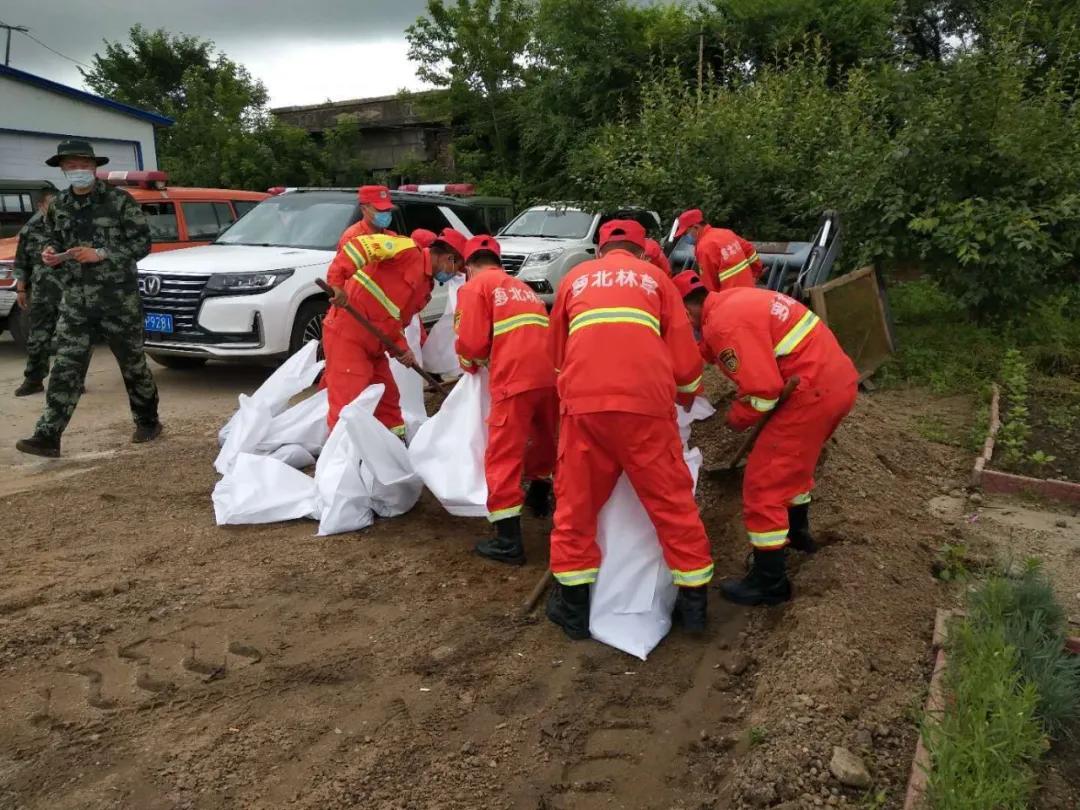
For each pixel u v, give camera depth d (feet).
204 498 17.31
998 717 8.38
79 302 19.66
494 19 67.15
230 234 30.32
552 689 10.91
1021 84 28.53
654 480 11.53
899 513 16.11
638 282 11.67
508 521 14.29
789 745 9.18
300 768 9.32
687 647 11.96
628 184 38.04
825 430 12.47
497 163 68.08
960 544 14.88
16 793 8.91
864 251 28.76
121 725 10.03
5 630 11.93
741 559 14.47
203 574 13.83
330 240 28.81
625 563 12.07
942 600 12.76
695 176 36.55
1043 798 8.46
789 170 36.52
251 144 73.87
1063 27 36.99
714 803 8.82
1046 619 11.41
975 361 27.07
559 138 60.59
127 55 96.32
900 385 26.35
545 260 36.09
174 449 20.85
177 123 76.02
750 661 11.44
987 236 26.68
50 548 14.84
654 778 9.34
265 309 25.14
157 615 12.48
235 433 18.24
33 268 26.16
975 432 20.76
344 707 10.43
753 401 12.05
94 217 19.75
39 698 10.53
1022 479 17.80
